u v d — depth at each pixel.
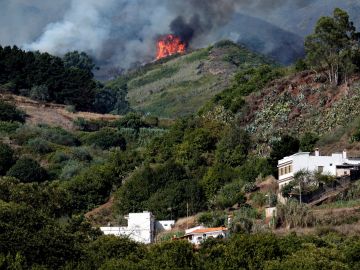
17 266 190.88
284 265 191.50
